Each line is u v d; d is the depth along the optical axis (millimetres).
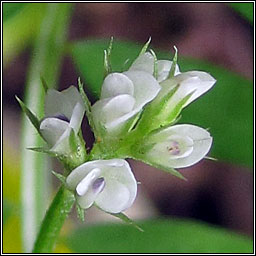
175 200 126
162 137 66
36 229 86
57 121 65
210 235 81
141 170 126
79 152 66
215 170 126
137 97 65
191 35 132
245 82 82
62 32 88
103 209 64
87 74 84
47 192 88
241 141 82
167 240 81
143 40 131
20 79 124
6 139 121
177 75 67
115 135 66
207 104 82
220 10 132
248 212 126
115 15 131
